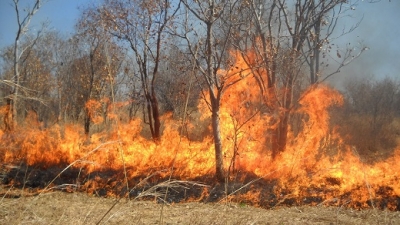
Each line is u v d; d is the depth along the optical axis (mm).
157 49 19344
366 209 11172
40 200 9633
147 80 20766
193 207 10297
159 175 14352
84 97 26672
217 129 14039
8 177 13414
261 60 15328
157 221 8227
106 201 10664
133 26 18797
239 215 8109
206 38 14148
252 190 12734
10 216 6805
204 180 13781
